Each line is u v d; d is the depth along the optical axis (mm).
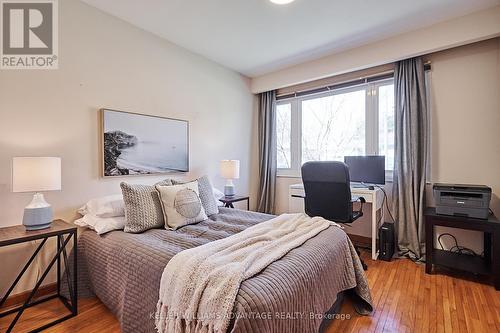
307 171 2539
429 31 2533
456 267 2273
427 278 2305
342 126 3482
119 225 1998
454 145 2652
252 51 3123
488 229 2131
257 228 1794
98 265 1803
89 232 2010
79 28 2156
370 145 3238
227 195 3332
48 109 2004
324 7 2227
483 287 2133
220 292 1045
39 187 1651
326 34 2699
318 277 1376
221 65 3547
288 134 4012
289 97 3904
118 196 2250
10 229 1718
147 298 1383
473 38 2316
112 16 2367
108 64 2346
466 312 1781
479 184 2535
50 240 2029
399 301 1932
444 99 2691
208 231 1949
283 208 4047
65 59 2086
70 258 2012
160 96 2775
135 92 2553
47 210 1758
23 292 1898
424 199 2725
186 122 3023
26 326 1636
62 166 2074
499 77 2420
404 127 2809
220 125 3543
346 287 1764
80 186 2176
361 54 2967
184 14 2340
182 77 3012
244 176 3961
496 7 2217
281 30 2621
